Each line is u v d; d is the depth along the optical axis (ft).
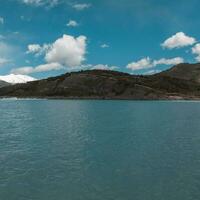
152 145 157.07
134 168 111.14
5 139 179.01
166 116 347.77
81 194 85.71
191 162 119.44
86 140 174.40
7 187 91.40
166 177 100.17
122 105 620.08
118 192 87.30
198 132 206.69
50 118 328.90
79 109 490.49
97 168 111.55
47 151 142.00
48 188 90.53
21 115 376.48
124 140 173.88
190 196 84.23
